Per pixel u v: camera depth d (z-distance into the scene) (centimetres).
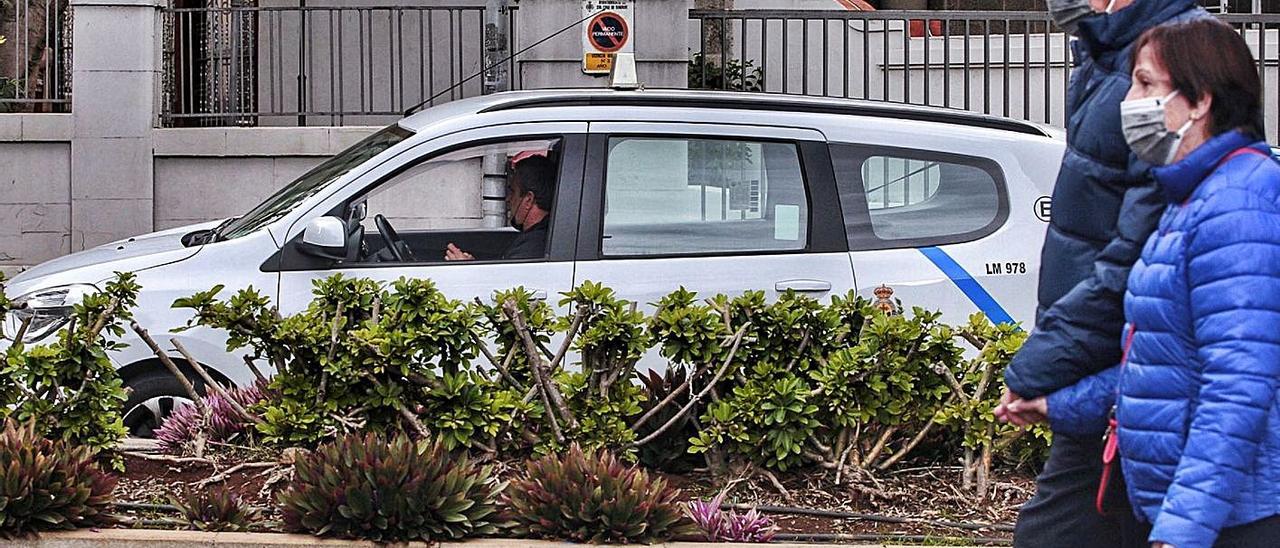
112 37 1488
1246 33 1636
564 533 698
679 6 1452
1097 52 508
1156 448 438
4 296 821
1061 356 491
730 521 715
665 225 910
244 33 1675
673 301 800
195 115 1519
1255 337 411
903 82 1642
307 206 889
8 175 1495
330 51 1542
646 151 914
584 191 905
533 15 1430
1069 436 502
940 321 907
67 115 1495
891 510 763
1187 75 430
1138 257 472
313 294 851
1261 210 421
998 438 775
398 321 779
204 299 783
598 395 789
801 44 1684
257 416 803
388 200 1123
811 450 791
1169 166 440
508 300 778
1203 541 408
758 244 910
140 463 808
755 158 919
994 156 933
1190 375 432
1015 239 923
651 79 1453
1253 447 411
